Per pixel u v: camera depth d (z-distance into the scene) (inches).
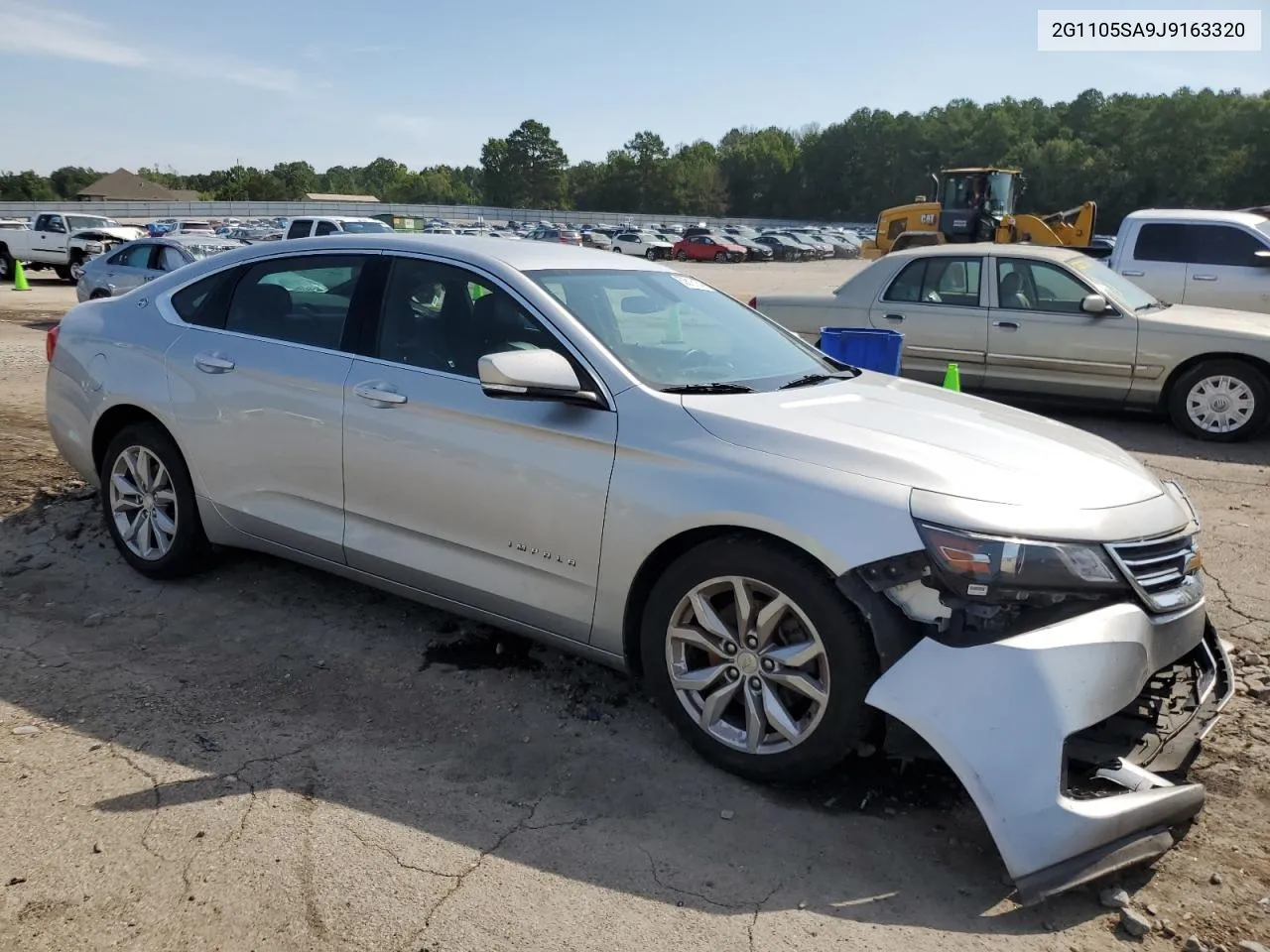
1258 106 3587.6
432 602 154.6
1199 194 3656.5
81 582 187.0
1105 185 3784.5
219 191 4741.6
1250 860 113.0
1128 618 112.6
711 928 100.2
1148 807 105.7
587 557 133.5
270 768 126.7
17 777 122.0
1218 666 132.8
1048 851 101.3
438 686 150.8
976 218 986.7
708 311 170.2
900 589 112.6
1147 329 340.2
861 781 127.5
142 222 1893.5
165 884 103.9
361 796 121.2
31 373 416.8
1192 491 276.2
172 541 181.9
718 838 115.3
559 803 121.3
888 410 141.3
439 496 146.3
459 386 145.6
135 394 180.4
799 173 4965.6
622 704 146.7
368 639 166.7
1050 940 99.9
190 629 168.6
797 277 1454.2
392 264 160.2
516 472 138.0
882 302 383.2
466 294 151.9
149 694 145.1
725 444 125.5
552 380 129.8
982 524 110.8
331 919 99.5
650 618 131.0
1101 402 356.2
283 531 166.4
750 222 4047.7
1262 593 196.5
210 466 173.2
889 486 116.1
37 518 219.5
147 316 186.2
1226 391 334.0
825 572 116.3
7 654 156.6
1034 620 110.0
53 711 139.0
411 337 154.3
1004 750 104.2
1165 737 120.4
